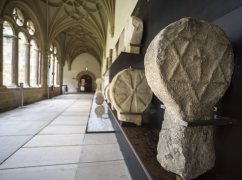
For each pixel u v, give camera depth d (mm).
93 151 1897
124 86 1526
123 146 1807
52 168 1485
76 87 17859
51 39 9297
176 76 608
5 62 5629
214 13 817
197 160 663
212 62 641
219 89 658
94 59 18312
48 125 3027
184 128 644
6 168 1463
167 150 728
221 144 730
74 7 8664
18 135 2402
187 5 1047
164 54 598
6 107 5000
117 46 3281
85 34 12984
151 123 1591
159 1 1474
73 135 2477
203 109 651
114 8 6062
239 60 667
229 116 697
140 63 1979
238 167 637
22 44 6742
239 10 674
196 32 627
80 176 1369
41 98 8359
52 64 11266
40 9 7773
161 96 670
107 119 3678
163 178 671
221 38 649
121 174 1431
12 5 5395
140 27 1801
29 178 1317
